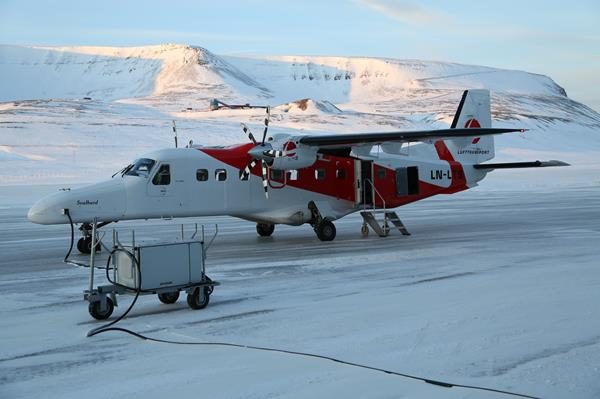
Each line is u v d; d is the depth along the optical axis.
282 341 8.94
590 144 177.38
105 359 8.25
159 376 7.56
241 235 23.08
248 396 6.89
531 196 42.06
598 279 12.93
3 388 7.24
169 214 19.33
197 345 8.80
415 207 34.97
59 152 85.25
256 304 11.32
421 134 20.03
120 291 10.53
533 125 188.12
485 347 8.46
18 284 13.76
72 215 17.91
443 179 23.89
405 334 9.15
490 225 24.53
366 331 9.36
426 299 11.40
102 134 102.50
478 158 24.92
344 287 12.70
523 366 7.70
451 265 15.15
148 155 19.45
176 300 11.61
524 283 12.66
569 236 20.47
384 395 6.85
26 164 74.06
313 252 18.00
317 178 21.38
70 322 10.27
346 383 7.22
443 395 6.82
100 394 7.01
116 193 18.48
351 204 22.09
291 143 19.88
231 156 20.39
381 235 21.62
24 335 9.47
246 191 20.44
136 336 9.33
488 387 7.03
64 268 16.02
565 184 57.03
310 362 7.98
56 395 7.00
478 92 24.84
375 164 22.38
